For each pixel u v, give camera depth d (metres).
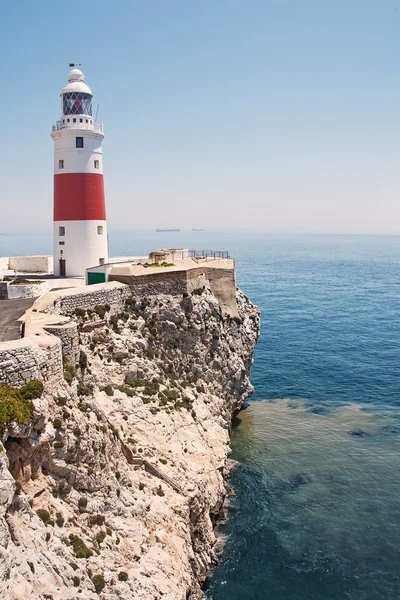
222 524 42.03
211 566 37.66
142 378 44.75
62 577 22.77
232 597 34.91
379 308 134.38
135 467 35.66
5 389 23.45
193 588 32.44
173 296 52.28
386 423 58.81
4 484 20.39
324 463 50.41
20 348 24.58
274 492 46.00
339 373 76.31
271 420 59.97
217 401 52.75
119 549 27.64
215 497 41.25
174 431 42.00
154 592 27.33
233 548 39.44
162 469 37.31
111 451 31.48
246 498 45.16
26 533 21.84
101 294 45.03
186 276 53.44
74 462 27.09
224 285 62.66
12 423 22.59
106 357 42.59
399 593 35.28
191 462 40.72
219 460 44.59
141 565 28.17
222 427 51.16
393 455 51.69
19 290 50.34
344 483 47.16
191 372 51.59
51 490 25.62
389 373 76.12
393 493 45.59
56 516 25.09
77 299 42.28
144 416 40.97
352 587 35.78
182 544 33.12
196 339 52.66
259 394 68.25
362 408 63.19
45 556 22.42
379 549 39.22
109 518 28.69
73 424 27.30
